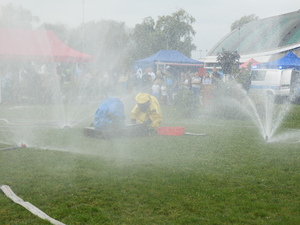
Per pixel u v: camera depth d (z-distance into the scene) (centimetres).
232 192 613
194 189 627
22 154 877
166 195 596
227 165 801
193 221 495
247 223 494
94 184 648
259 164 812
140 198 581
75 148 966
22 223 485
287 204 564
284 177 709
